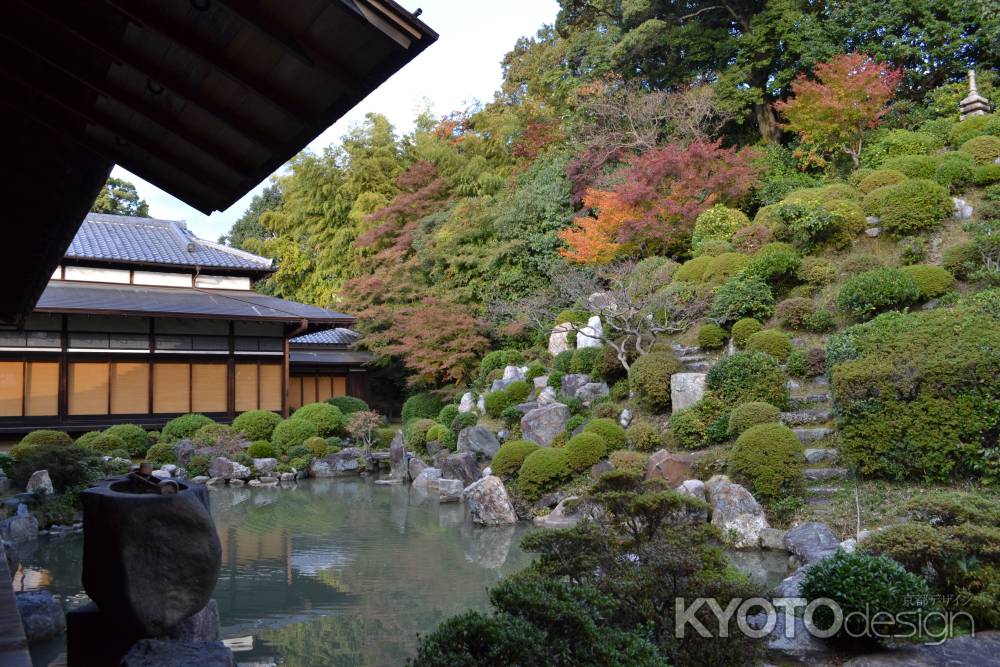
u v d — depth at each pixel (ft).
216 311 61.00
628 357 41.86
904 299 33.24
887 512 22.38
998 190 39.88
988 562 15.78
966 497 18.39
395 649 16.29
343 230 93.76
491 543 28.35
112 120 15.23
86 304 57.06
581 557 14.49
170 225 75.15
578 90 68.64
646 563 13.82
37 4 11.88
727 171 50.26
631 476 19.42
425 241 77.51
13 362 57.11
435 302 68.13
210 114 12.96
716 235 47.80
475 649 9.75
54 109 16.20
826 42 60.54
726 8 67.41
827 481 26.32
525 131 81.05
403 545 28.27
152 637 12.94
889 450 24.71
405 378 80.12
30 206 21.75
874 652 14.12
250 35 10.53
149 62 12.39
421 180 84.89
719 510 25.62
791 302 36.88
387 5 9.35
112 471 43.45
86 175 19.11
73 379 59.11
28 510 33.50
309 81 11.27
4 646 8.20
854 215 41.22
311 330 68.18
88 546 13.33
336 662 15.52
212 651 12.66
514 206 69.10
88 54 13.16
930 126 54.03
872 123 53.83
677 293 41.32
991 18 58.13
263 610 19.57
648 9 67.41
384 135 95.50
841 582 14.58
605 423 35.29
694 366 37.42
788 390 31.83
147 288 66.74
